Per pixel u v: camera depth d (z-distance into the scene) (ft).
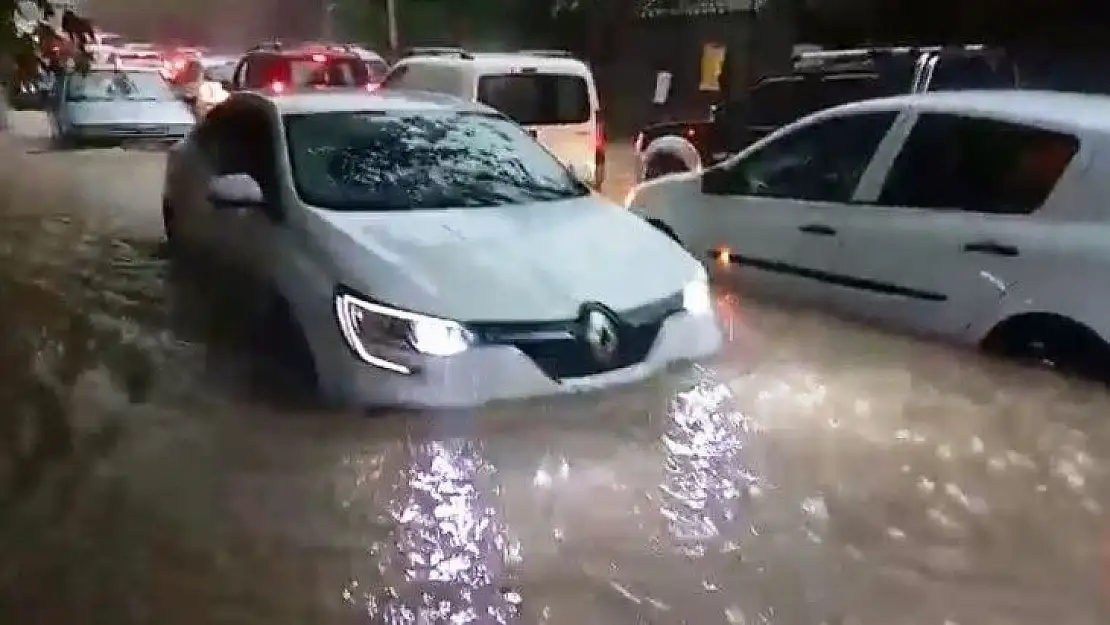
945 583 14.19
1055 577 14.33
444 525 15.48
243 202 21.01
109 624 13.14
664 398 18.80
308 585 14.05
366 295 17.66
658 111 66.13
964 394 20.01
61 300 26.45
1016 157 20.42
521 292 17.95
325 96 24.85
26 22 22.21
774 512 15.99
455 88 41.04
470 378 17.28
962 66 38.58
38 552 14.73
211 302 23.85
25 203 43.32
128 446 17.79
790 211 23.58
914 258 21.22
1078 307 19.02
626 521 15.69
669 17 77.71
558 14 89.25
